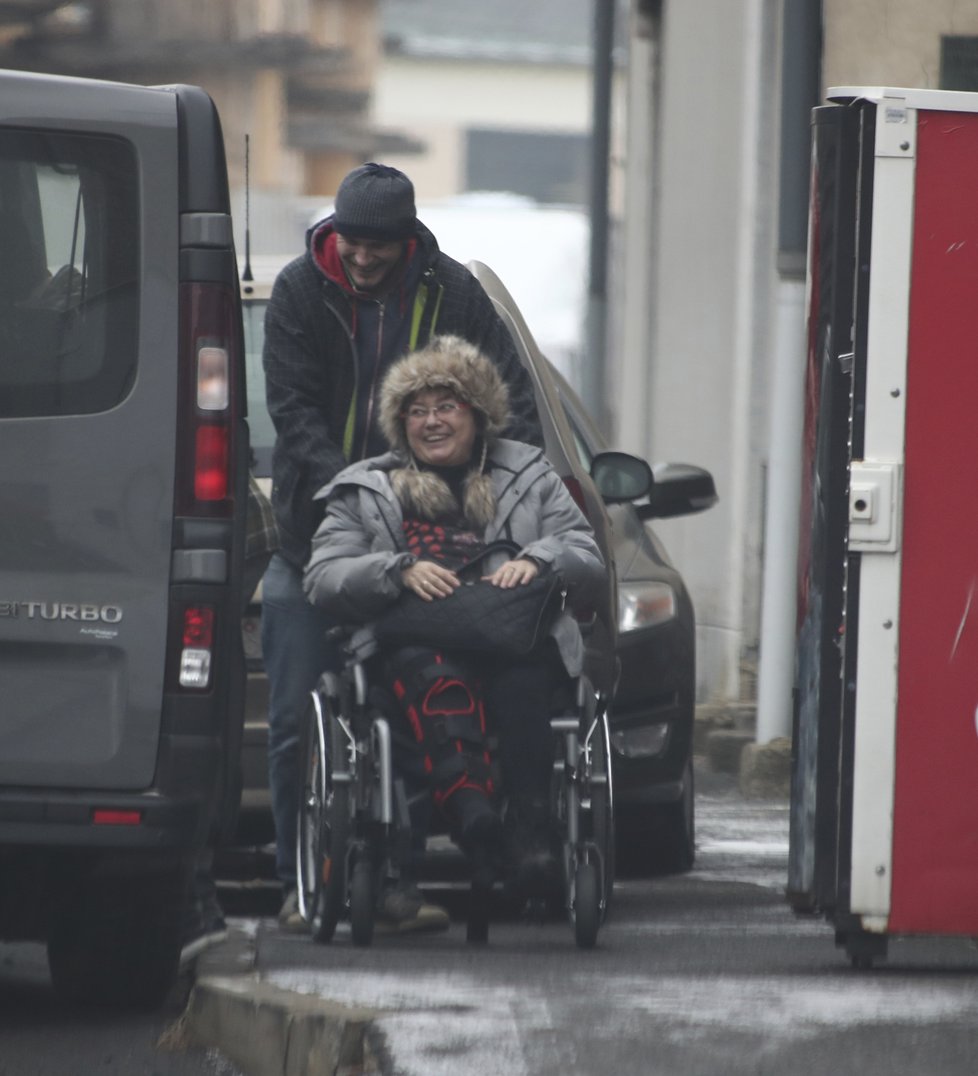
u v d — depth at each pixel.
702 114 63.22
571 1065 19.02
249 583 29.36
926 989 22.48
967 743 24.03
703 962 25.25
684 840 35.78
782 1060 19.23
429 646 26.20
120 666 23.47
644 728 35.16
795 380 47.00
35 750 23.33
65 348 23.69
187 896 24.75
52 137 23.80
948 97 23.81
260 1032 21.73
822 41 47.81
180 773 23.42
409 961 24.95
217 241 23.88
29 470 23.47
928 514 23.94
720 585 59.50
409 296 28.95
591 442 36.25
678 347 65.12
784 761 46.66
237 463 23.92
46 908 24.73
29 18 188.12
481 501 27.09
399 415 27.33
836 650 24.14
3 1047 23.30
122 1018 25.00
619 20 141.12
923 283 23.84
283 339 28.86
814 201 24.12
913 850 24.09
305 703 28.66
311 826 27.23
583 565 26.67
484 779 26.09
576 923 26.36
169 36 195.75
